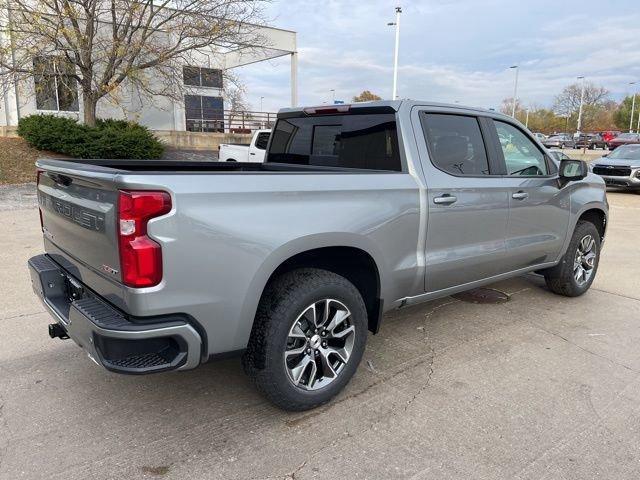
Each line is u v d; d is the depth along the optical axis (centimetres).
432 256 367
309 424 299
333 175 306
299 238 283
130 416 304
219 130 2766
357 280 349
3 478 247
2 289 529
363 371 366
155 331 241
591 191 525
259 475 254
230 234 257
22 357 377
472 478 253
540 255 474
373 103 376
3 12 1534
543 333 441
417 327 451
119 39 1554
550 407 319
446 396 332
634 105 7988
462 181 380
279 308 284
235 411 312
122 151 1681
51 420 298
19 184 1293
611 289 575
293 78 2680
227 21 1620
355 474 255
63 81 1584
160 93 1745
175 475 253
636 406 322
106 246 251
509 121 444
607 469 261
